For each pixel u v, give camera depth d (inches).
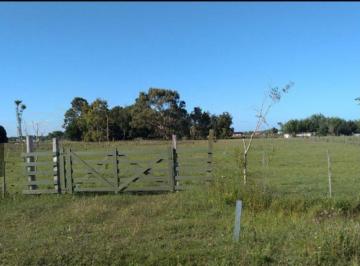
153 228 424.8
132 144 2760.8
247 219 439.8
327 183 734.5
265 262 316.8
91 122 3353.8
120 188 654.5
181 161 664.4
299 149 1897.1
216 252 336.2
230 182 582.6
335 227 366.9
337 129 5467.5
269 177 822.5
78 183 693.9
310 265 309.9
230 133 4384.8
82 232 420.5
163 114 4286.4
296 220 427.5
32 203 585.6
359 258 315.0
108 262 329.1
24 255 347.9
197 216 479.8
